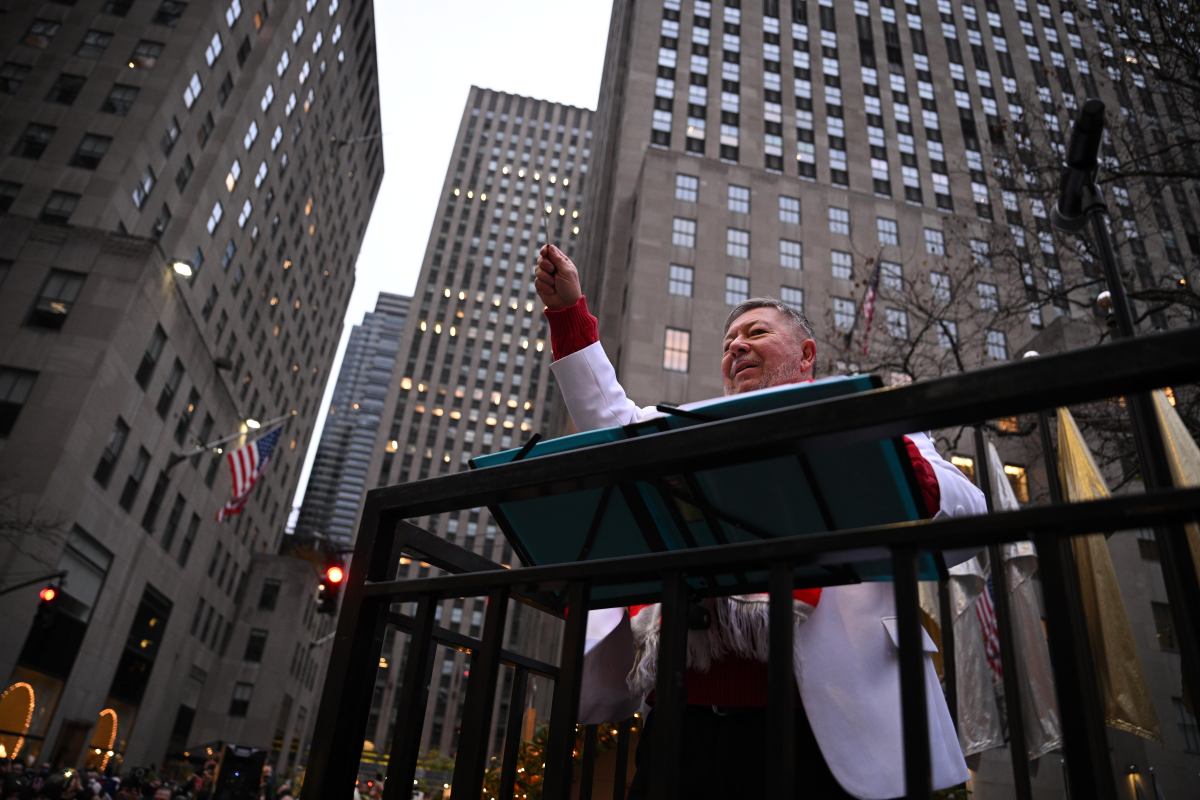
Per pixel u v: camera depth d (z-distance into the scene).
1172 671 18.88
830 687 1.88
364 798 19.00
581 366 2.43
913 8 60.28
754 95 53.06
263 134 47.66
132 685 38.97
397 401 112.38
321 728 1.67
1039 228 11.86
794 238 44.41
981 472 6.85
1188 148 10.20
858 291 42.78
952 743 2.00
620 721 2.54
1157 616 19.67
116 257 32.81
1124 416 9.97
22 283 31.55
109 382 31.53
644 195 44.22
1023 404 1.06
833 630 1.96
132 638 37.81
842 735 1.83
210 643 52.00
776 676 1.09
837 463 1.66
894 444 1.57
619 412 2.40
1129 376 0.98
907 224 46.53
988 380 1.08
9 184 33.69
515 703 2.26
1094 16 10.41
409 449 109.69
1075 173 5.23
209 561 47.44
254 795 22.83
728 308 41.12
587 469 1.45
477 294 121.44
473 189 130.50
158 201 37.44
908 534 1.07
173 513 39.97
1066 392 1.02
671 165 45.56
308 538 68.81
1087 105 4.96
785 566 1.15
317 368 69.19
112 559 33.97
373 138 74.12
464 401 113.50
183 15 39.44
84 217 33.47
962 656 7.52
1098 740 2.81
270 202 50.69
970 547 1.05
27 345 30.55
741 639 2.03
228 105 43.31
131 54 37.78
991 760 15.00
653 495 1.97
